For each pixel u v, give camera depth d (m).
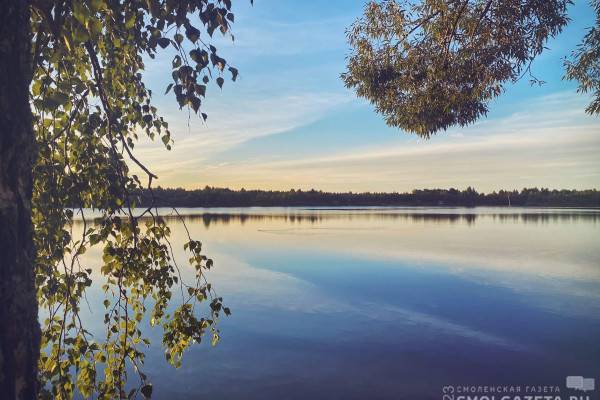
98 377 7.22
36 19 2.39
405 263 23.95
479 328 11.71
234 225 62.59
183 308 2.90
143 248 2.89
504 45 5.44
